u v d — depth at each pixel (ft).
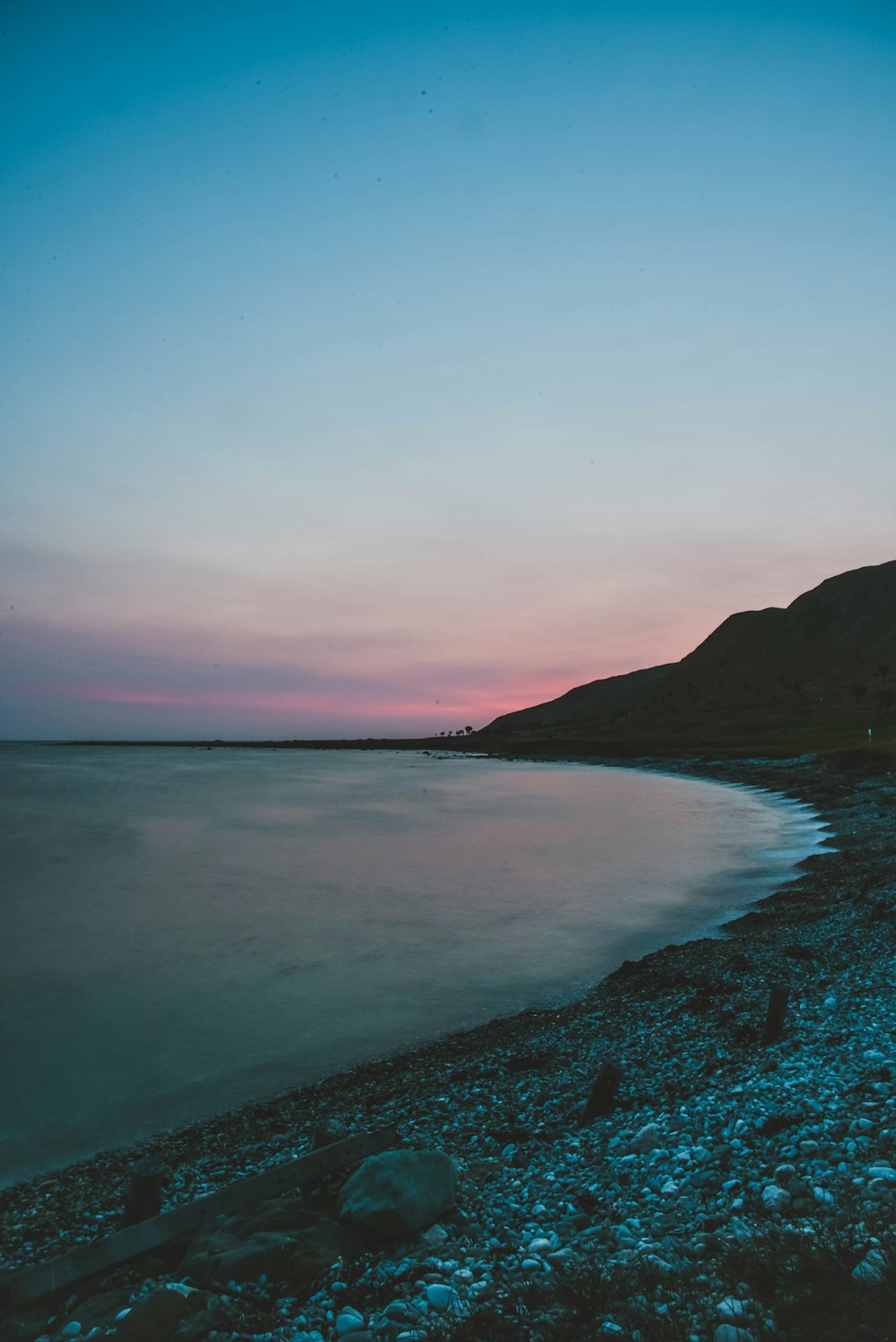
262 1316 24.73
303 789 402.52
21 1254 35.14
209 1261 27.86
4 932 104.83
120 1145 48.26
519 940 98.07
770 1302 20.76
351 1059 61.87
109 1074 59.57
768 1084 40.78
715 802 289.74
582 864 156.76
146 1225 30.22
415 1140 43.29
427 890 131.44
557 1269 26.11
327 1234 29.25
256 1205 32.14
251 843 194.29
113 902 123.75
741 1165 31.68
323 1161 34.55
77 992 79.61
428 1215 30.42
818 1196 27.27
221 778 520.01
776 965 72.69
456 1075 55.31
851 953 72.49
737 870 143.33
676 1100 42.57
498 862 160.76
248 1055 63.16
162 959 91.66
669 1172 32.63
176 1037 67.46
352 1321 24.07
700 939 92.07
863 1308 19.02
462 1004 74.54
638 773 499.51
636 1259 25.31
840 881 116.37
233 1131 49.21
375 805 302.25
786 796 288.92
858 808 214.07
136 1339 23.53
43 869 156.25
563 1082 50.85
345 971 85.92
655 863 156.35
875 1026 48.57
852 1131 32.55
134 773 581.12
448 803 312.09
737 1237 25.36
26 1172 45.09
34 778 511.40
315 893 129.59
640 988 72.90
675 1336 20.12
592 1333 21.24
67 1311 26.81
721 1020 58.65
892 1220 23.62
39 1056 63.10
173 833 215.51
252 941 99.45
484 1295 25.00
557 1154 37.91
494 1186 34.50
